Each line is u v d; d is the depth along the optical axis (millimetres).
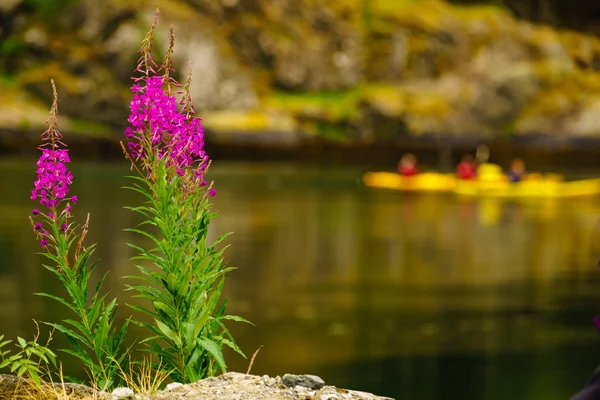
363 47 80000
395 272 24281
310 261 25844
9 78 67938
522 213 40125
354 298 20500
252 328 17156
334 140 71375
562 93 75375
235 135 68188
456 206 42531
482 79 77312
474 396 12852
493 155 70625
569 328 17453
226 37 77625
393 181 53219
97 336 4750
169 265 4723
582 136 72312
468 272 24453
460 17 83188
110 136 66812
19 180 47375
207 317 4723
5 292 19266
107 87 67688
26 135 63375
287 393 4594
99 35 70125
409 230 33438
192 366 4766
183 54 70438
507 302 20156
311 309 19109
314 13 80562
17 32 69812
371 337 16531
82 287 4750
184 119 4719
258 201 42062
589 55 82625
